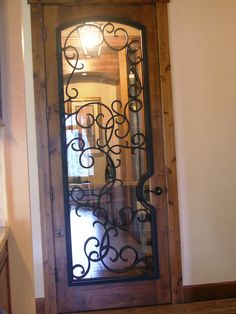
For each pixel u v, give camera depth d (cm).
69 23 286
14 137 183
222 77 300
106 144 290
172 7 297
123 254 291
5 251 167
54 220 284
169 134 293
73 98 287
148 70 294
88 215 288
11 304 179
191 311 276
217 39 300
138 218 293
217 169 300
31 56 282
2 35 184
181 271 294
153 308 285
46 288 279
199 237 297
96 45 290
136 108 293
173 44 297
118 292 289
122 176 291
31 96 281
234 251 300
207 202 298
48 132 283
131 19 293
